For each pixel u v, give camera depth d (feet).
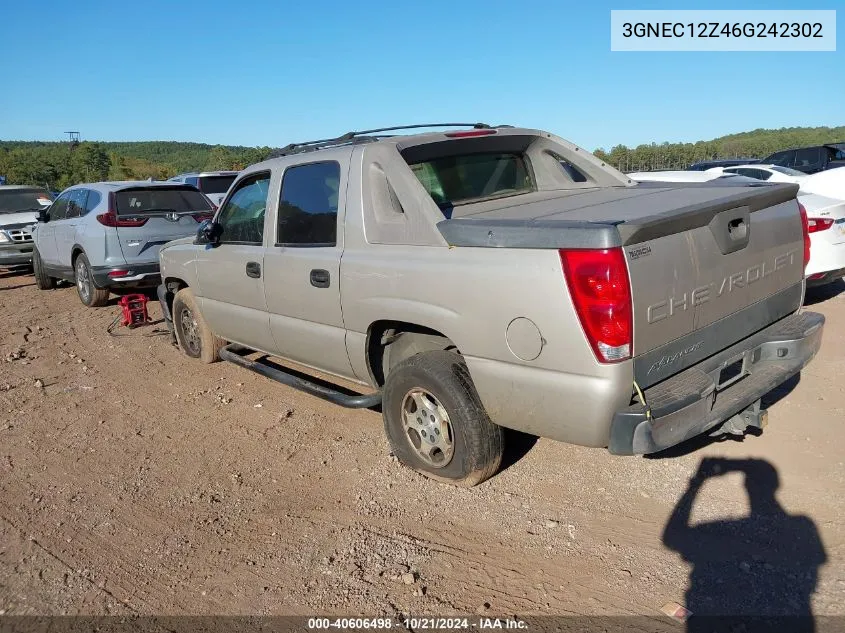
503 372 10.55
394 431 13.03
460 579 10.00
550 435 10.43
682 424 9.75
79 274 31.58
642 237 9.41
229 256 16.97
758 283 11.78
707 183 14.51
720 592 9.36
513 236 10.12
